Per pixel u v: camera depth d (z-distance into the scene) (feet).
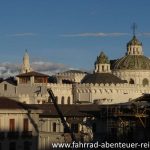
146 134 368.68
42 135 412.16
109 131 401.70
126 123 388.37
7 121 348.18
